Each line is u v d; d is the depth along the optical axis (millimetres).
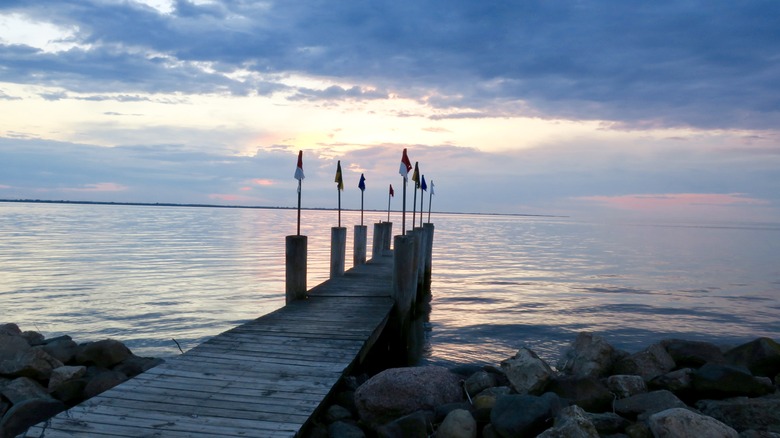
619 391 6762
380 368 11070
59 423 4938
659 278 28719
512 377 6691
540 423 5496
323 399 5773
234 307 16781
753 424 5934
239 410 5383
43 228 62750
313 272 26062
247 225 84875
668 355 7766
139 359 8523
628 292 22734
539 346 13047
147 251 36125
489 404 6156
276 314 9875
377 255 19859
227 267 27469
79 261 28797
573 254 45156
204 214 169750
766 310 19031
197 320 14859
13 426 5746
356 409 6469
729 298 21812
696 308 19125
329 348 7637
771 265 38906
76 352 8406
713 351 7738
